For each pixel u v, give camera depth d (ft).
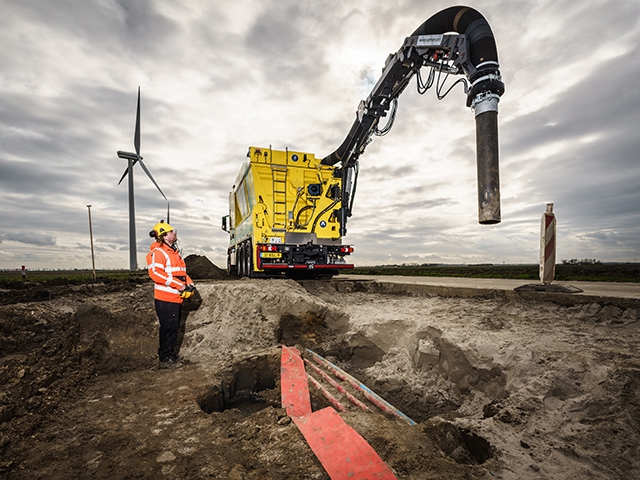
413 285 28.78
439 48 21.35
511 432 8.95
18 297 22.89
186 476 7.92
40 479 7.97
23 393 11.57
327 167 36.91
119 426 10.61
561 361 11.55
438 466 7.77
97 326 19.16
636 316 14.83
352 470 7.70
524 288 20.95
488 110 17.79
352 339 20.33
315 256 35.12
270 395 16.03
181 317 23.71
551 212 19.93
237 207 47.96
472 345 14.38
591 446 7.84
